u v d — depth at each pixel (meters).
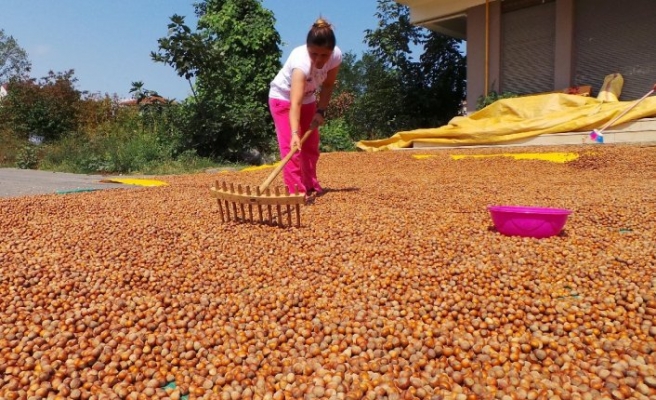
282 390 2.01
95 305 2.81
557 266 3.32
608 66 13.02
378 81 18.84
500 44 14.76
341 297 2.95
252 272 3.39
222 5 16.55
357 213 4.95
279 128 5.31
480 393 1.95
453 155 10.62
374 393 1.92
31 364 2.18
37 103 18.05
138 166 12.41
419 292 3.00
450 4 15.59
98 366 2.21
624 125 10.61
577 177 7.66
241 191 4.43
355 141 18.53
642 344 2.27
